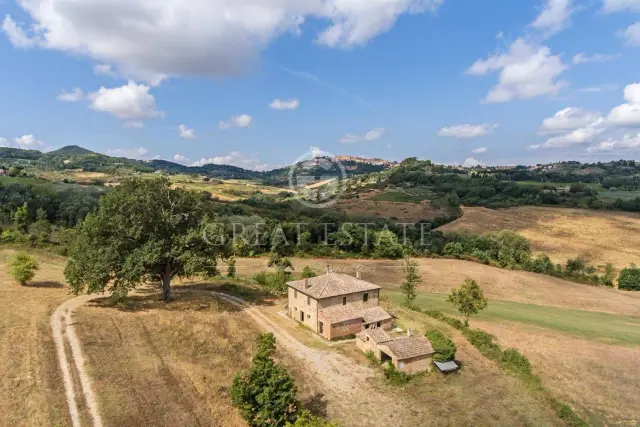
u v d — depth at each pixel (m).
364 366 39.62
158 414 25.53
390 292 71.50
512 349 45.12
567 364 43.56
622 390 38.62
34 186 122.75
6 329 35.25
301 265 89.88
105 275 47.44
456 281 83.25
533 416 33.31
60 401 25.45
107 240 49.94
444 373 39.62
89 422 23.75
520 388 37.88
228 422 26.09
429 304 64.81
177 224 54.03
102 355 32.66
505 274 90.44
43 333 35.41
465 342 47.44
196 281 70.06
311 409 31.48
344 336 46.66
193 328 41.66
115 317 42.75
